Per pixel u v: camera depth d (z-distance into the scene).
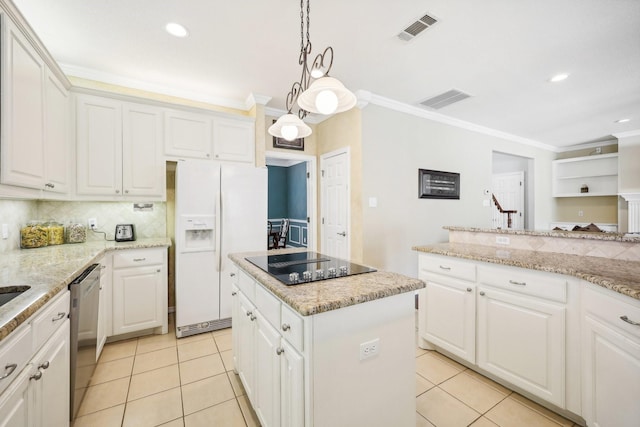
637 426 1.12
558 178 6.18
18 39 1.48
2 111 1.35
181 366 2.11
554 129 4.71
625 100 3.46
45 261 1.76
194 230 2.70
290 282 1.22
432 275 2.21
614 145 5.54
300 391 1.01
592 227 3.78
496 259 1.77
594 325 1.34
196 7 1.83
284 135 1.62
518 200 6.03
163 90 2.96
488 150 4.73
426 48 2.33
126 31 2.08
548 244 2.06
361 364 1.11
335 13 1.90
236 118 3.05
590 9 1.88
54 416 1.23
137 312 2.50
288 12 1.88
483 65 2.62
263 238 2.92
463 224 4.33
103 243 2.57
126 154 2.55
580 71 2.74
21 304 1.00
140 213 2.96
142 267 2.52
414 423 1.27
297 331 1.03
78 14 1.89
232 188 2.78
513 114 3.96
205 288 2.67
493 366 1.81
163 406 1.67
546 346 1.56
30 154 1.63
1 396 0.85
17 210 2.19
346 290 1.13
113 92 2.47
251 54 2.39
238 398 1.75
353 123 3.38
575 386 1.46
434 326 2.19
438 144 4.02
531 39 2.21
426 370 2.04
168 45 2.26
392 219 3.54
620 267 1.52
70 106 2.32
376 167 3.40
